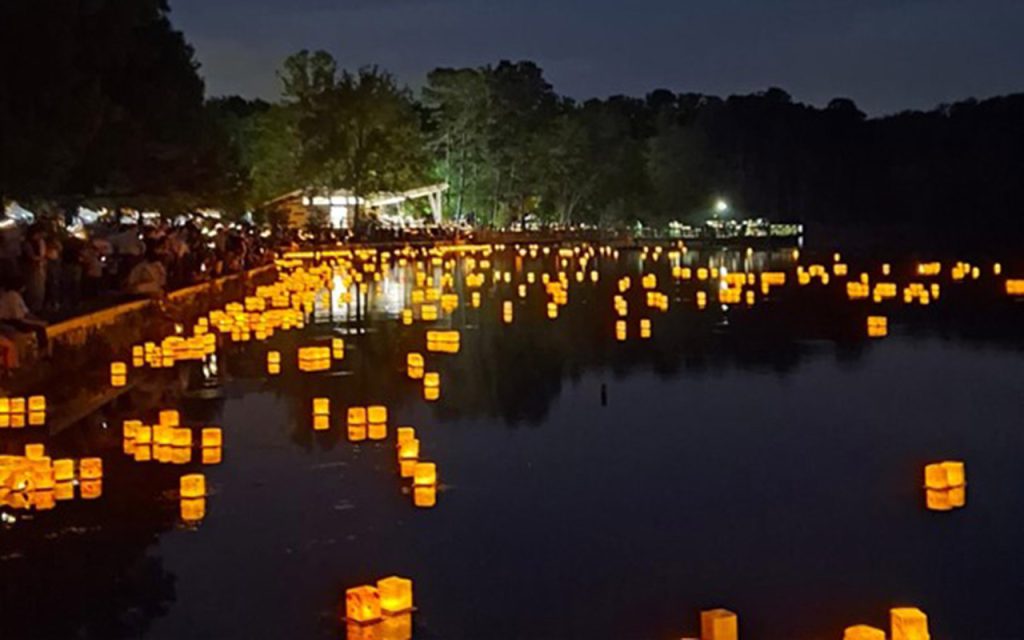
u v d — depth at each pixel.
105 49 32.62
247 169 71.12
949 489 11.56
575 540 10.20
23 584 9.12
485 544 10.09
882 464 12.88
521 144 98.50
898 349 22.81
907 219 98.25
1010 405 16.36
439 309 32.66
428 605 8.66
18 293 19.20
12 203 38.16
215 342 24.05
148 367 20.94
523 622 8.33
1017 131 92.12
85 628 8.26
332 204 88.75
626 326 27.67
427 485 11.87
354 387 18.64
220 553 9.88
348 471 12.75
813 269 45.69
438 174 97.44
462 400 17.30
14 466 11.91
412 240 78.75
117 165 36.56
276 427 15.30
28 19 27.47
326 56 87.19
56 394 17.91
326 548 10.01
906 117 100.69
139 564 9.61
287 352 23.14
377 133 87.44
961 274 45.22
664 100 138.12
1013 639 7.98
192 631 8.18
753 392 17.69
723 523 10.67
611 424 15.23
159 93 38.72
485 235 86.94
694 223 103.25
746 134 101.50
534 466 12.89
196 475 11.90
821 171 100.44
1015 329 26.28
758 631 8.18
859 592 8.91
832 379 18.92
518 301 35.62
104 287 28.03
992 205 93.19
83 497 11.70
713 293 38.31
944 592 8.89
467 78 97.25
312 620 8.38
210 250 38.28
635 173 102.31
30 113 27.44
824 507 11.19
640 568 9.47
